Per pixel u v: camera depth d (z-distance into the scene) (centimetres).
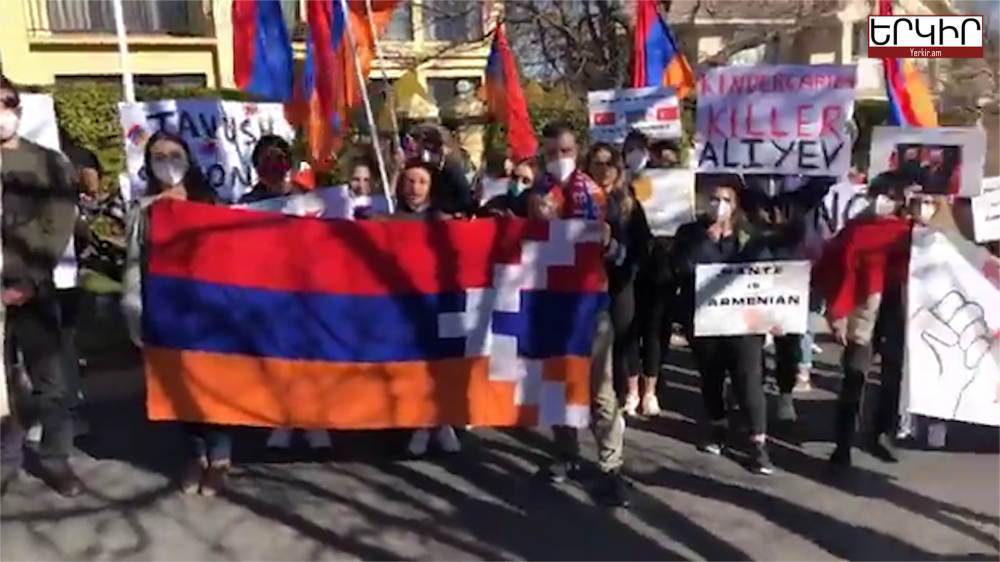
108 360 797
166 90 1480
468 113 1531
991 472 554
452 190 587
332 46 745
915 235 536
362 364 521
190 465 539
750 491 527
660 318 643
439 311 520
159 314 505
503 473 555
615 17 1416
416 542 468
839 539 468
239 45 759
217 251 507
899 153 605
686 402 693
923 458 577
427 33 2006
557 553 456
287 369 518
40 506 507
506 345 518
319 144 759
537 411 519
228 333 511
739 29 2166
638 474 552
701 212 554
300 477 550
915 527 480
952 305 537
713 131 606
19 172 491
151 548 462
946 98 1673
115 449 595
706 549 459
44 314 507
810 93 585
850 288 545
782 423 639
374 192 655
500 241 514
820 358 805
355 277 517
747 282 529
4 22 1573
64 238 505
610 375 514
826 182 632
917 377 544
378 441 609
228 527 484
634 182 695
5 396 559
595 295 511
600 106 800
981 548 457
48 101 589
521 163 752
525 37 1858
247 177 711
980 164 590
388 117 1180
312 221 514
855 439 607
